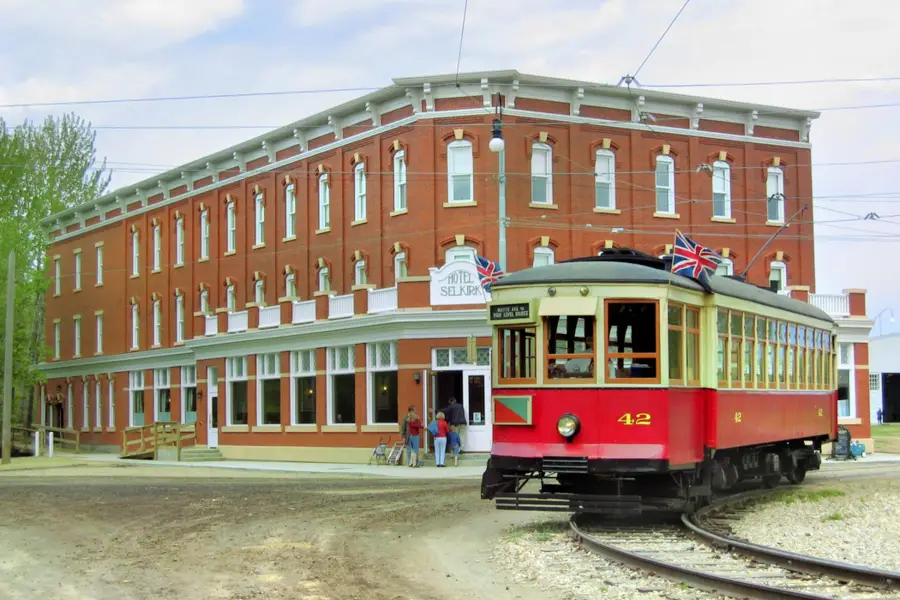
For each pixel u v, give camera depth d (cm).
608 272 1591
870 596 1059
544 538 1515
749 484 2452
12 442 5159
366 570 1282
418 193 3772
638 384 1564
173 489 2534
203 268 4953
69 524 1803
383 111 3962
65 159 6688
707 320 1759
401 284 3575
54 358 6369
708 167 3997
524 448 1593
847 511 1931
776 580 1153
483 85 3712
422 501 2150
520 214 3731
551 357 1595
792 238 4341
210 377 4631
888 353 7088
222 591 1149
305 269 4309
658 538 1489
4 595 1152
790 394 2244
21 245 5306
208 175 4941
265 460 4144
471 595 1120
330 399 3906
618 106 3975
